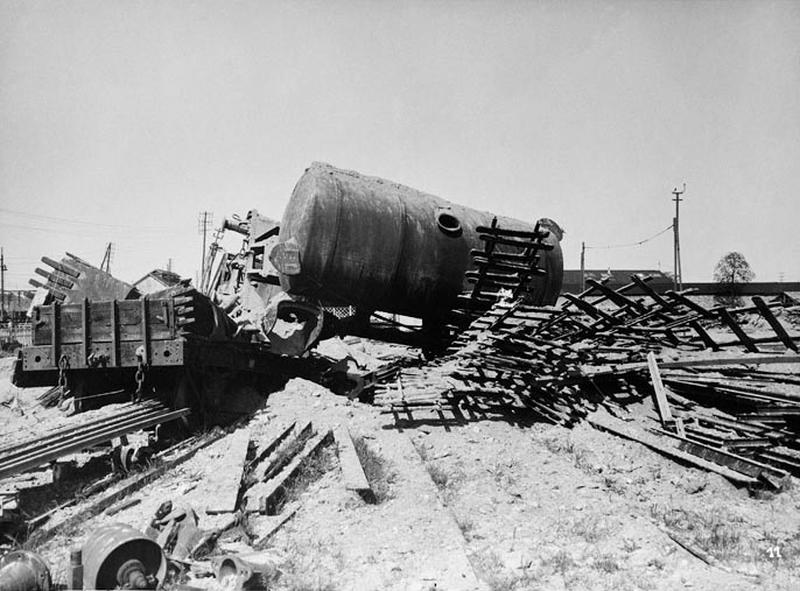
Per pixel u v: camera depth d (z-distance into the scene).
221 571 5.14
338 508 6.95
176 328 8.78
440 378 10.89
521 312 11.32
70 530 6.18
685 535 6.94
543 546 6.40
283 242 11.71
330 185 11.85
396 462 8.54
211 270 15.98
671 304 12.53
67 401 11.03
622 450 9.55
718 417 10.59
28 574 4.66
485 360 10.82
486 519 7.14
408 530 6.49
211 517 6.29
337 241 11.61
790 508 7.85
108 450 8.82
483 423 10.52
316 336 11.88
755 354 12.39
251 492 6.91
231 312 12.40
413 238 12.24
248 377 11.22
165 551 5.54
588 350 11.95
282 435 8.66
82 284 10.38
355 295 12.09
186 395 9.22
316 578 5.38
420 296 12.57
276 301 11.66
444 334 13.59
